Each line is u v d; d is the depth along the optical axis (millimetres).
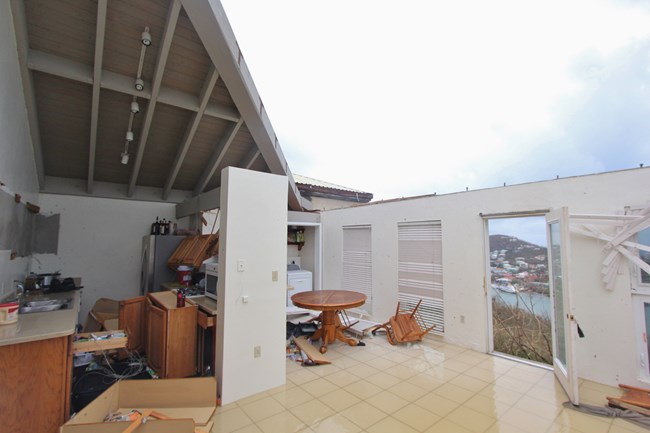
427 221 5023
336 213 6730
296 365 3883
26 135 3902
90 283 5754
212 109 4402
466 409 2803
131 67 3711
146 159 5504
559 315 3373
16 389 2041
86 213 5805
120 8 3107
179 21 3338
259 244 3289
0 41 2598
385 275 5625
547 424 2557
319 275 6605
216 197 4730
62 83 3818
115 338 2688
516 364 3846
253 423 2590
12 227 3381
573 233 3455
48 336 2055
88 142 4840
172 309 3320
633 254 3070
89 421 2207
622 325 3148
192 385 2787
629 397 2852
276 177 3490
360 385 3299
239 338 3064
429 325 4926
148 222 6391
